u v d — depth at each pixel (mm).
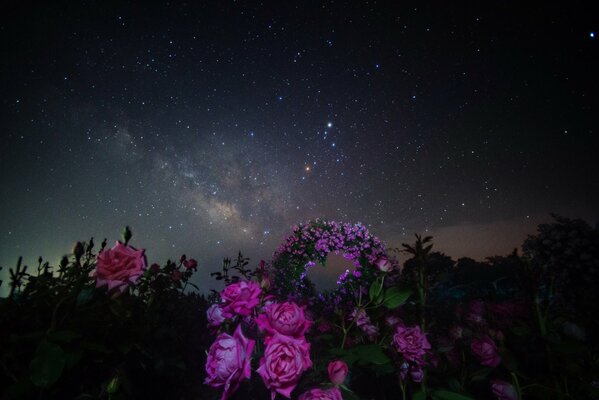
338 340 1326
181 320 1666
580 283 2641
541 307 1075
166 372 1233
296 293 5137
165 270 1414
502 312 1247
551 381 947
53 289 953
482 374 1020
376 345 1056
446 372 1140
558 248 2814
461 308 1410
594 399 894
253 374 1606
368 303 1122
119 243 979
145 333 1102
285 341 793
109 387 883
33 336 815
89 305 1025
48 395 863
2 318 808
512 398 910
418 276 1129
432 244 1137
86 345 887
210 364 799
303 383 1199
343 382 990
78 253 1055
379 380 1284
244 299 1018
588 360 999
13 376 785
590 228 2822
